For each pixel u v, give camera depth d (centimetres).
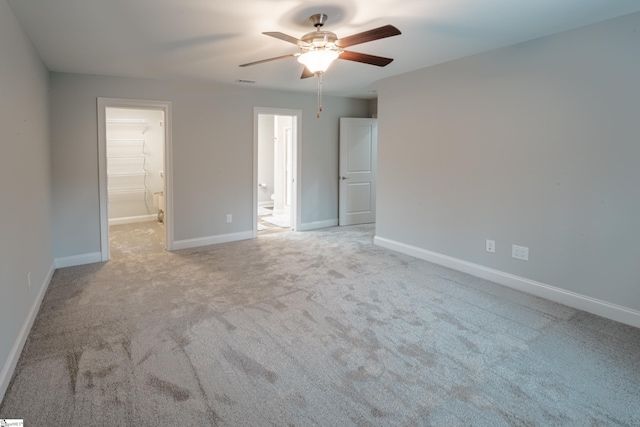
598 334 267
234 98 535
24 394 199
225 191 541
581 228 306
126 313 301
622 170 280
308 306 315
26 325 259
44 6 245
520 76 338
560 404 193
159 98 479
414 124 452
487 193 376
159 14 262
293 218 630
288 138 754
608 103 284
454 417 184
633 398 197
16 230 242
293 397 198
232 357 237
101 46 332
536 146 331
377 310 307
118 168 691
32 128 310
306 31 300
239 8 254
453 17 273
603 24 282
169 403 193
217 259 457
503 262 367
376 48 353
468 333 269
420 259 455
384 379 214
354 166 664
